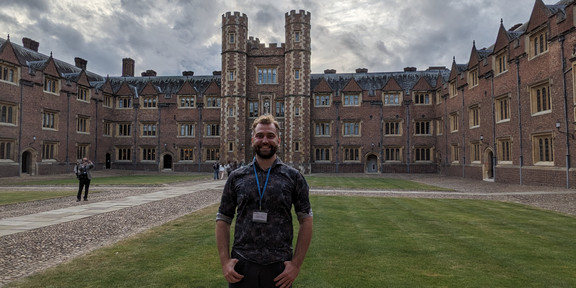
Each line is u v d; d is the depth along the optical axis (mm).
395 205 11312
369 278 4551
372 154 37875
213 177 27875
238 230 2527
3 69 26906
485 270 4883
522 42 20562
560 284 4367
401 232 7215
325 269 4887
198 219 8750
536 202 12375
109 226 8031
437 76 38719
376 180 24797
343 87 39375
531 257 5488
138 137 40500
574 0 16266
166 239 6625
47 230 7590
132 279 4520
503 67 23188
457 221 8508
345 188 17906
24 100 28484
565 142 17016
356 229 7484
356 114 38094
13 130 27484
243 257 2459
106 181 22219
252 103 37906
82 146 35688
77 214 9633
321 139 38562
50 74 31172
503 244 6281
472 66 27203
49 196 13820
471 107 27672
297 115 35625
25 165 29703
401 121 37375
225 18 36969
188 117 39969
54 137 31625
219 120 39375
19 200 12570
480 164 26031
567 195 14258
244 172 2617
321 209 10336
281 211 2506
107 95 40000
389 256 5516
